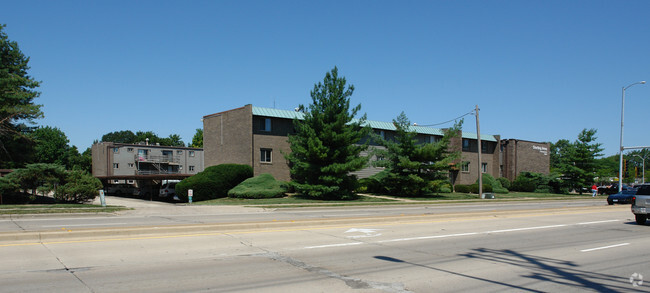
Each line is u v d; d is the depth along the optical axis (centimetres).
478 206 2973
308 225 1446
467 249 1082
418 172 3784
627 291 702
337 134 3206
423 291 683
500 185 5084
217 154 3941
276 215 2075
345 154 3269
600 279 783
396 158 3819
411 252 1027
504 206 2975
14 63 3828
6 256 855
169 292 649
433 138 4881
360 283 725
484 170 5488
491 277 786
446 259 948
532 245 1162
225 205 2703
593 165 5228
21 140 3691
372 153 3600
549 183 5338
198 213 2211
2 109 3016
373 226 1489
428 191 4012
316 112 3241
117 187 5559
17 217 1850
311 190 3192
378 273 802
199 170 7156
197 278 734
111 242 1031
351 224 1523
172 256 911
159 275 749
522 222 1723
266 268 823
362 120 3384
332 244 1108
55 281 693
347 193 3266
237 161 3678
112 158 6347
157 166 6750
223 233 1223
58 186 2683
